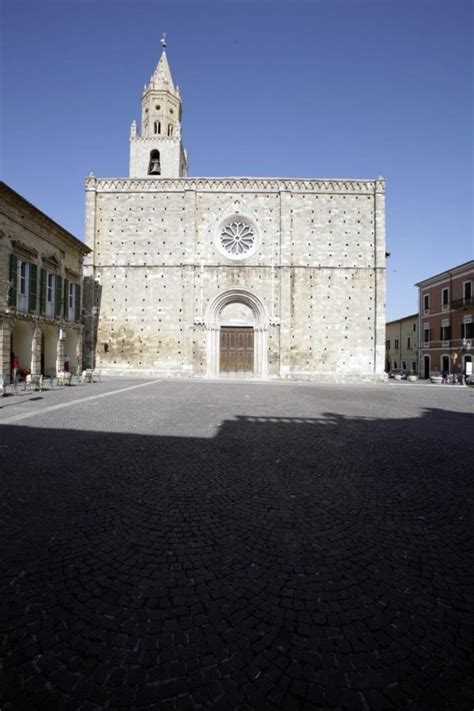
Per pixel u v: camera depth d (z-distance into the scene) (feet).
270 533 15.75
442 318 149.07
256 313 116.78
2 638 9.76
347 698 8.19
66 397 60.23
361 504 18.90
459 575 12.94
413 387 101.86
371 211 117.91
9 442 30.17
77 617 10.59
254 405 54.19
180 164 134.82
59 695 8.16
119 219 116.57
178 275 115.44
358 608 11.10
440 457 27.73
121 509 17.83
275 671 8.86
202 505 18.45
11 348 84.33
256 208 116.78
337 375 115.14
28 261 83.82
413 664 9.10
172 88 139.03
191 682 8.54
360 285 116.88
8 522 16.38
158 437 32.55
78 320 108.17
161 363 114.73
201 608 11.02
